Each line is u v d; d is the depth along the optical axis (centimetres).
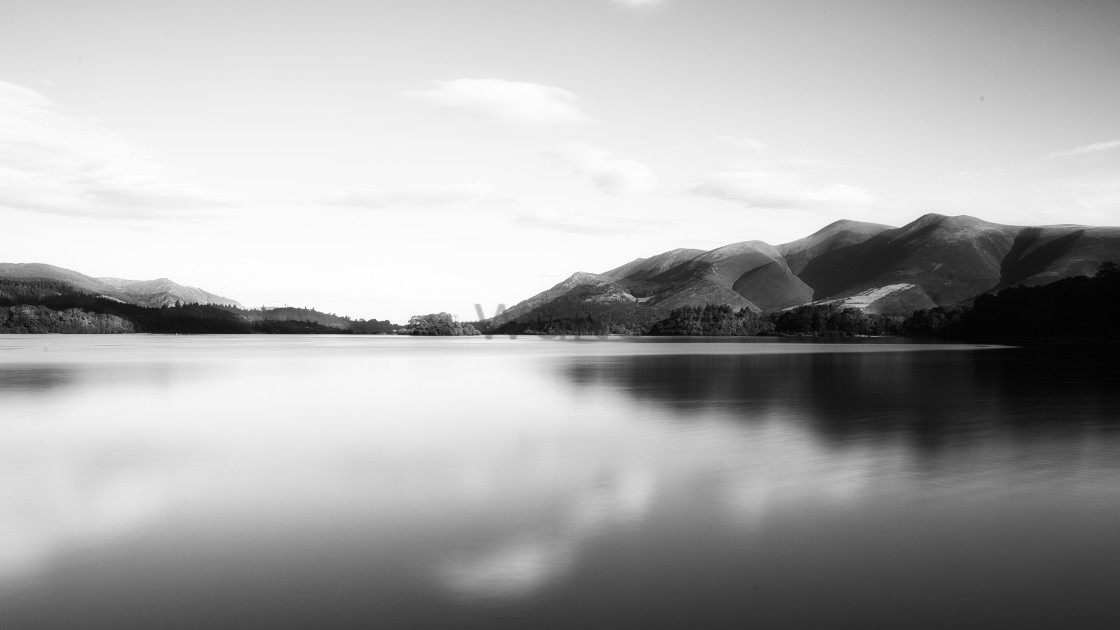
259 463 1550
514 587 813
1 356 7169
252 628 702
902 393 3120
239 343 14100
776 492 1267
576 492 1273
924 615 737
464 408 2616
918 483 1337
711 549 948
